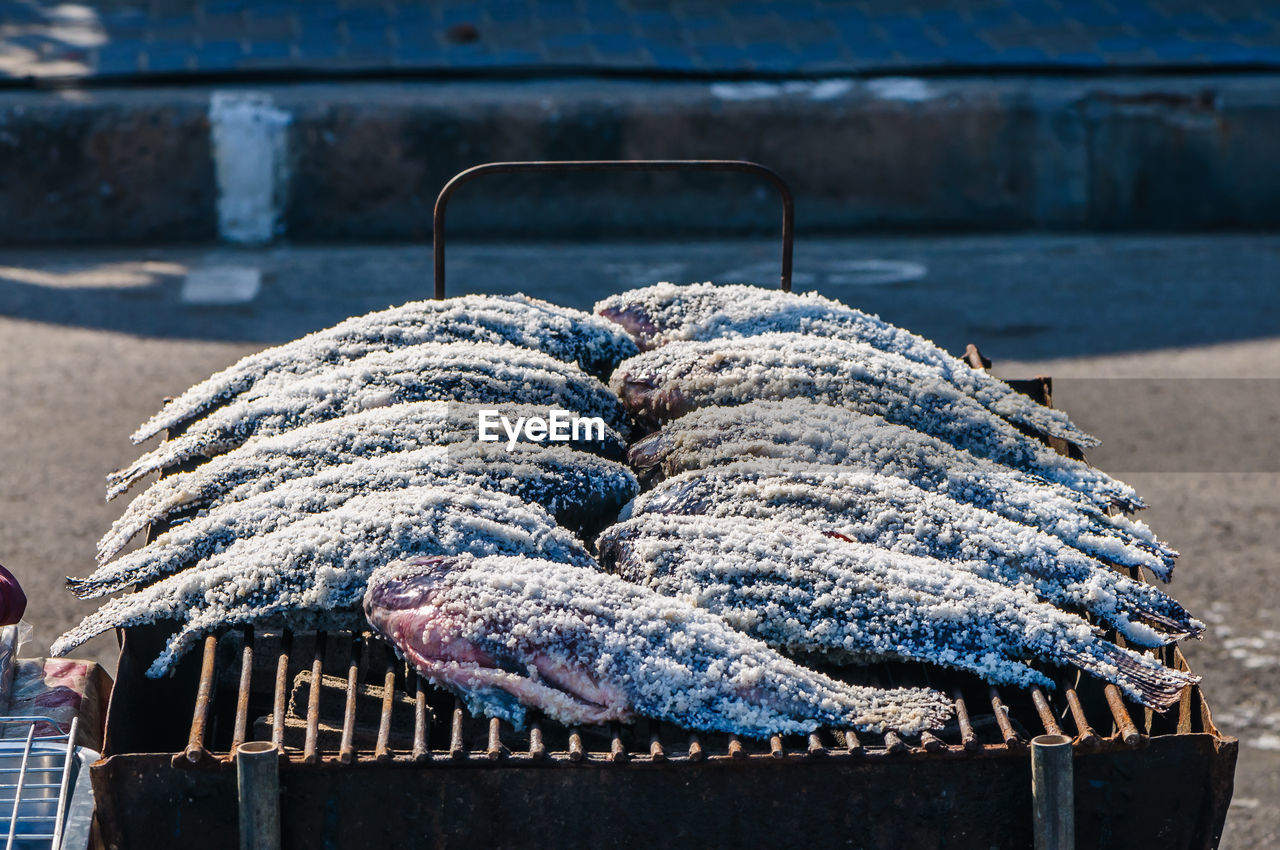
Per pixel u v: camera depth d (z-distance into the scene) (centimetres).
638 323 333
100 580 233
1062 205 802
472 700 199
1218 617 417
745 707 195
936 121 788
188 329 633
